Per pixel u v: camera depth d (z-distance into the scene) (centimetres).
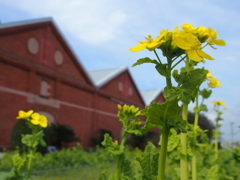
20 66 1981
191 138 225
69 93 2506
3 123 1792
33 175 887
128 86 3497
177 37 98
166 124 105
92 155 1377
